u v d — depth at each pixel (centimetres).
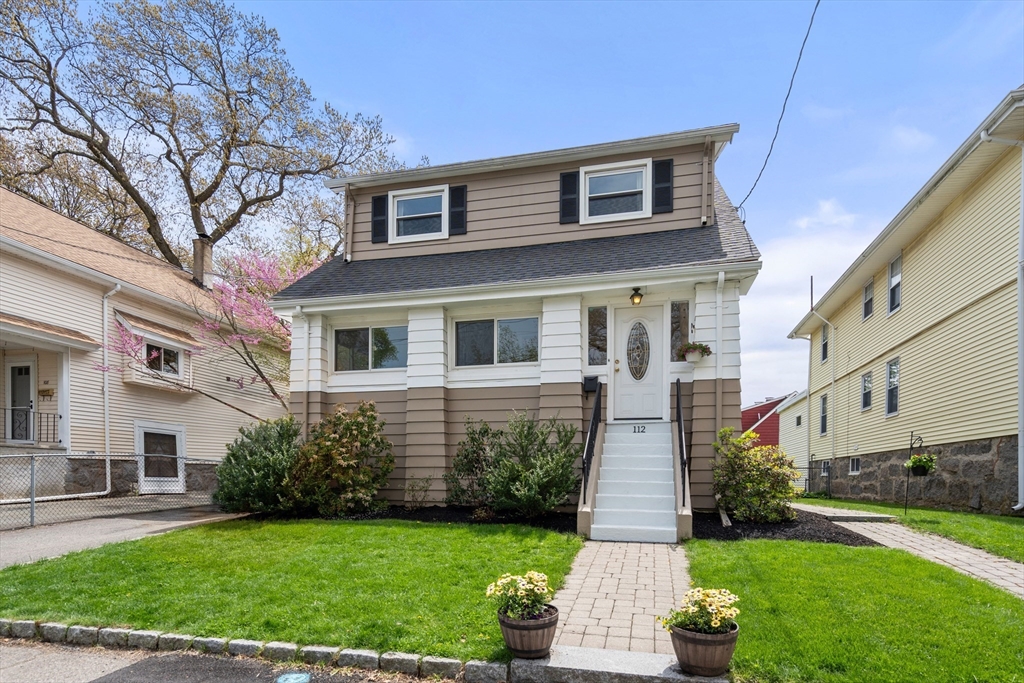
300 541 729
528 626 388
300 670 416
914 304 1342
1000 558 647
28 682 404
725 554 636
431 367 1012
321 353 1080
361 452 945
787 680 364
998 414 1013
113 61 2011
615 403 968
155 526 883
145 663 434
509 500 821
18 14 1811
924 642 403
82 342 1280
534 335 1012
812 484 2103
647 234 1056
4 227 1228
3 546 748
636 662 388
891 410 1471
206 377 1678
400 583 553
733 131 1024
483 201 1164
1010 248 987
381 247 1216
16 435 1293
